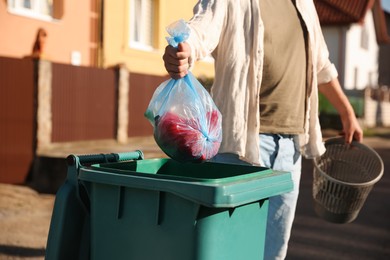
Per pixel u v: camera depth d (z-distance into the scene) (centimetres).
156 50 1366
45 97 845
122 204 214
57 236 229
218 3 275
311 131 334
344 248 539
